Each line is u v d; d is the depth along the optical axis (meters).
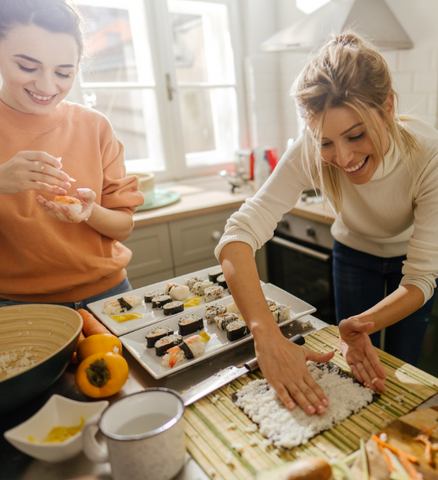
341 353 0.82
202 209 2.12
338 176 1.07
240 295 0.86
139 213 2.05
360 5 1.85
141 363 0.82
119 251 1.24
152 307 1.08
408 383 0.72
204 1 2.55
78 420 0.63
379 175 0.98
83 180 1.10
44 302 1.11
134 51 2.49
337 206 1.14
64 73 0.93
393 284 1.33
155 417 0.59
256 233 0.96
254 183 2.43
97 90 2.42
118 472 0.53
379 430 0.62
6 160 1.03
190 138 2.81
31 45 0.85
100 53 2.39
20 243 1.04
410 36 1.97
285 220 2.20
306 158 0.94
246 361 0.84
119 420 0.58
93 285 1.15
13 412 0.71
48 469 0.58
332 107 0.75
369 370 0.74
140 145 2.66
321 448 0.60
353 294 1.40
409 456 0.56
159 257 2.09
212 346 0.88
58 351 0.69
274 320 0.82
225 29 2.72
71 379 0.79
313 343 0.87
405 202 1.02
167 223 2.06
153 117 2.63
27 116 1.03
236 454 0.60
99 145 1.14
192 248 2.18
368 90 0.75
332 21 1.84
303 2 2.51
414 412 0.64
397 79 2.09
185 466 0.58
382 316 0.84
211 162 2.88
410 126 0.97
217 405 0.70
